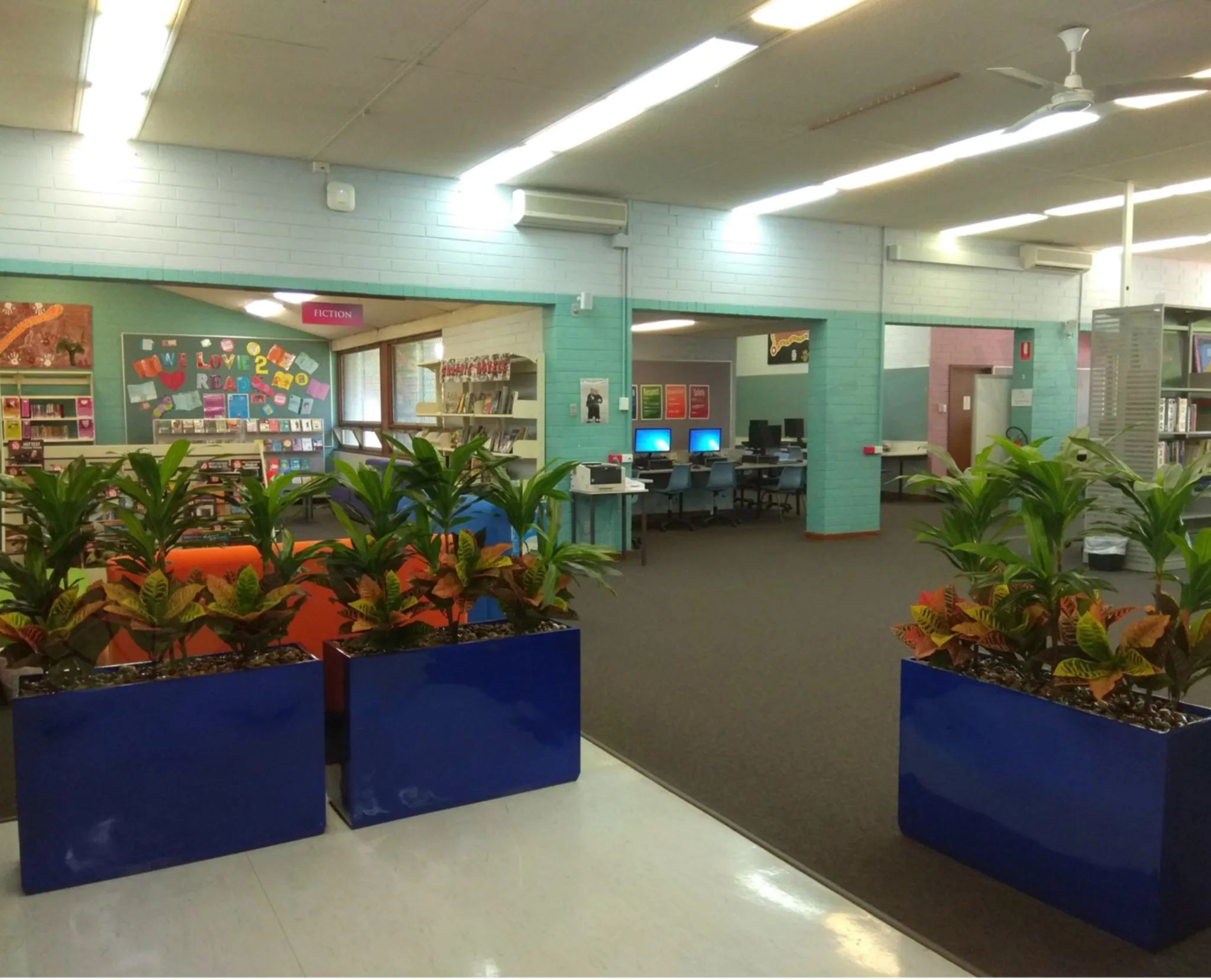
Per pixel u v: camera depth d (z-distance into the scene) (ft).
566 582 10.27
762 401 47.37
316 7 12.97
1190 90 13.71
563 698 10.05
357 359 39.75
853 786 10.14
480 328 29.32
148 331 36.01
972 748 8.18
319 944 7.03
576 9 13.10
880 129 18.74
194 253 19.83
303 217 20.93
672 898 7.72
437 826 9.05
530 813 9.35
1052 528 8.38
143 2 12.84
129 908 7.52
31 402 32.89
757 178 22.68
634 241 25.40
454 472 9.87
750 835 8.87
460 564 9.25
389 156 20.57
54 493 8.37
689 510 37.29
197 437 36.88
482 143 19.56
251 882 7.95
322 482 9.62
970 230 29.68
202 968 6.73
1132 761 6.95
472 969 6.72
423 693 9.21
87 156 18.72
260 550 9.43
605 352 25.34
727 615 18.78
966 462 41.57
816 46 14.49
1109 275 34.27
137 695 7.97
